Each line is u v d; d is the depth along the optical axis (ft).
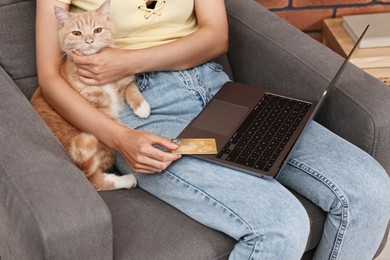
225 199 3.92
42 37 4.52
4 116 4.08
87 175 4.42
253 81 5.46
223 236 4.01
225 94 4.80
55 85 4.38
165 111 4.63
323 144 4.41
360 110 4.47
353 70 4.80
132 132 4.19
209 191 3.99
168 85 4.68
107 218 3.48
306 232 3.94
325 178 4.17
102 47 4.55
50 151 3.84
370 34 6.27
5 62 4.92
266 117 4.54
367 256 4.43
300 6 6.95
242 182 4.00
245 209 3.84
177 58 4.68
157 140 4.09
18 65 4.95
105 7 4.48
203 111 4.59
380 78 6.20
